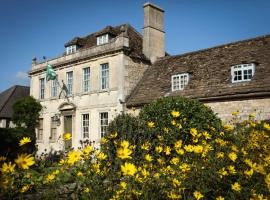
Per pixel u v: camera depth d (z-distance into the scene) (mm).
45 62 27547
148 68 23016
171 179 4191
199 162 4645
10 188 3494
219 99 16906
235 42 20078
